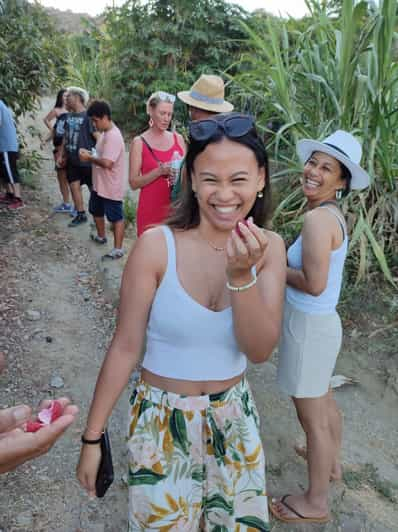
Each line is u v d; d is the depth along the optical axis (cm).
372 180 392
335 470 236
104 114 430
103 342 349
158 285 135
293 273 193
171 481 143
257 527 154
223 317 134
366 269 399
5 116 546
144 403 145
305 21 529
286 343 200
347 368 328
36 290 411
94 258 480
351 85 405
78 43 1173
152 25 961
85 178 539
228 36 987
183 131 756
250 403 151
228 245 116
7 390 290
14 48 626
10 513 213
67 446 252
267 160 134
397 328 355
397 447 269
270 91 472
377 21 380
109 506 221
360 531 214
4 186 618
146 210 330
